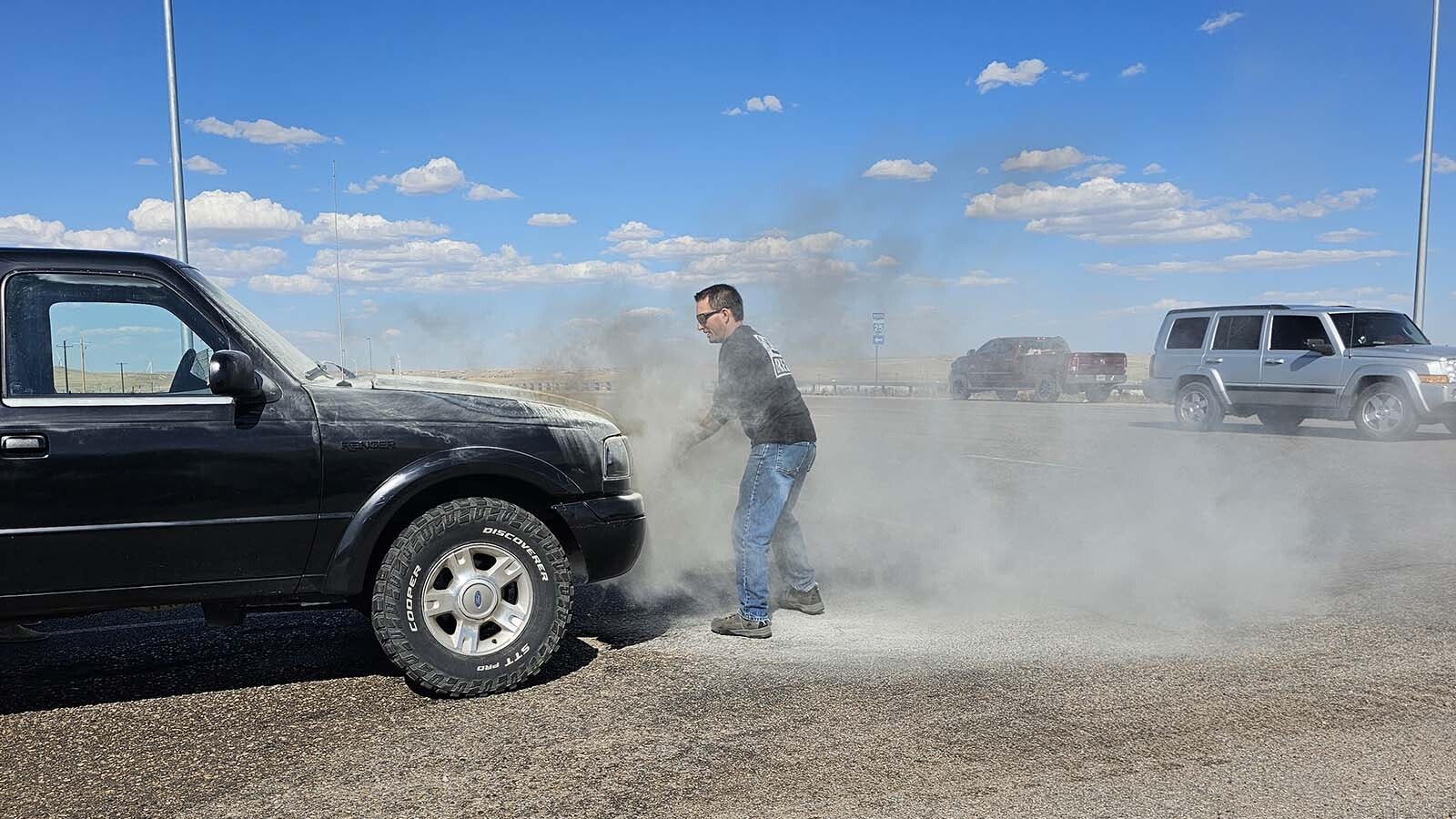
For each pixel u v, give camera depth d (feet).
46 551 12.45
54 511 12.44
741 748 11.63
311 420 13.50
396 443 13.78
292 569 13.50
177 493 12.89
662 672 14.52
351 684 14.32
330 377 14.99
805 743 11.73
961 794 10.36
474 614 13.74
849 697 13.32
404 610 13.39
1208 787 10.50
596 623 17.52
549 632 13.98
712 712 12.84
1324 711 12.64
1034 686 13.66
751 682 14.02
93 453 12.57
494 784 10.80
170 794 10.72
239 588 13.33
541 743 11.93
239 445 13.10
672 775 10.92
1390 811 9.96
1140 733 11.94
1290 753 11.36
